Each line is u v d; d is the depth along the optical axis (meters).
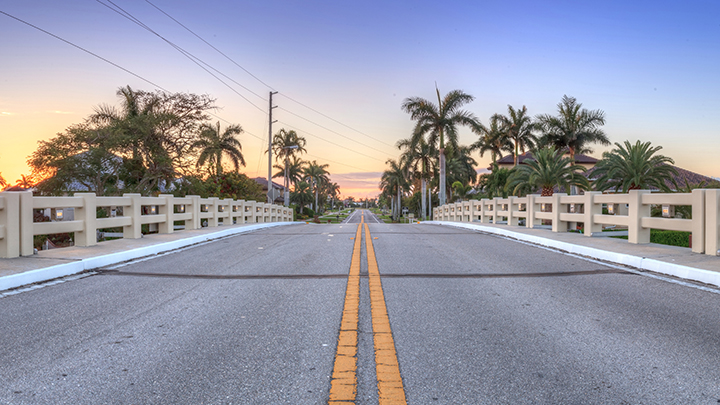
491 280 6.43
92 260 7.45
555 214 13.07
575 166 24.75
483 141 49.59
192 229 14.49
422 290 5.79
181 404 2.74
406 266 7.69
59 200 8.65
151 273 7.06
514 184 29.81
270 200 30.48
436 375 3.15
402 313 4.70
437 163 51.84
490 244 11.19
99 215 19.19
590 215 11.30
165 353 3.56
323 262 8.16
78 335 4.00
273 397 2.82
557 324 4.30
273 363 3.36
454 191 63.38
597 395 2.84
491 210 18.91
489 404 2.72
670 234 15.77
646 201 9.34
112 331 4.11
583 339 3.87
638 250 8.36
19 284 6.01
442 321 4.42
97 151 22.45
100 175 24.17
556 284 6.12
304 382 3.04
